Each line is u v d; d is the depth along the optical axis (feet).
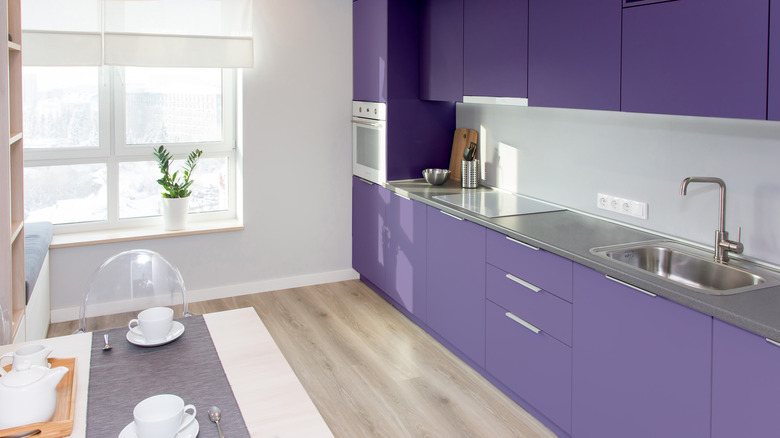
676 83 7.75
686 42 7.57
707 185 8.64
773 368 5.94
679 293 6.82
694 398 6.81
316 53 15.28
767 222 7.89
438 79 13.23
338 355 12.00
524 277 9.55
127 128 14.62
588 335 8.32
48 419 4.71
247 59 14.43
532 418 9.78
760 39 6.73
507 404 10.21
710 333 6.56
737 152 8.20
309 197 15.78
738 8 6.93
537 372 9.41
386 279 14.47
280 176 15.40
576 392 8.62
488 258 10.44
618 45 8.57
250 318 6.93
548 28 9.86
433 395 10.49
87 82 14.07
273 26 14.78
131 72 14.43
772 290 6.96
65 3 12.92
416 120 14.20
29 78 13.62
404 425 9.57
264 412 4.99
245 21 14.33
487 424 9.60
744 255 8.21
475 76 11.90
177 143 15.11
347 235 16.30
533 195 12.23
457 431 9.41
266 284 15.65
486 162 13.60
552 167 11.64
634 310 7.52
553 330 8.98
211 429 4.70
